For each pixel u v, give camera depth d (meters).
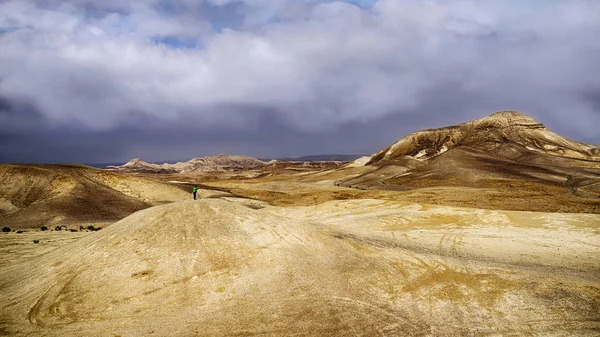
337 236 21.78
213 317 13.45
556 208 46.53
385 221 34.34
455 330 12.63
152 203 53.62
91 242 19.44
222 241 18.59
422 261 19.11
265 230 20.34
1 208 44.50
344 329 12.69
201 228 19.44
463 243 24.52
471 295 15.24
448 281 16.67
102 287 15.29
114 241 18.55
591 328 12.55
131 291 15.00
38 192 48.88
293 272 16.77
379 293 15.40
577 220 30.83
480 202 53.44
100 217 43.59
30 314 13.83
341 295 15.09
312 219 38.09
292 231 21.00
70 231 36.16
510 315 13.58
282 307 14.10
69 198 48.03
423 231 29.06
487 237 26.47
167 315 13.59
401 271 17.62
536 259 20.47
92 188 52.84
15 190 48.56
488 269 18.22
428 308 14.20
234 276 16.17
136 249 17.69
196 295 14.84
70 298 14.73
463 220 33.16
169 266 16.50
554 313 13.58
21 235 33.00
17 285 16.36
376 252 19.95
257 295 14.92
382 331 12.57
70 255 18.47
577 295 14.83
